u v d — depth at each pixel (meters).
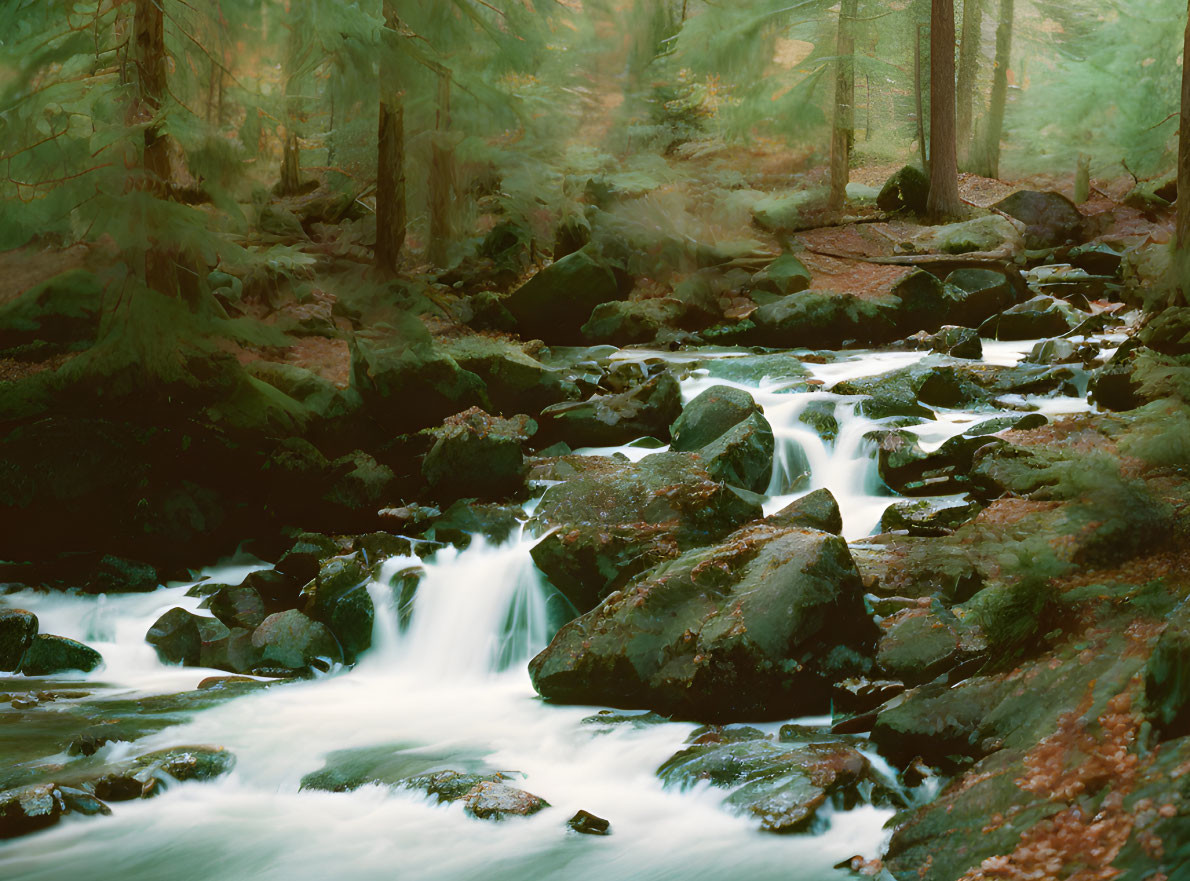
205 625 10.28
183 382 12.08
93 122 12.23
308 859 6.27
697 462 10.99
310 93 16.00
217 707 8.63
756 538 8.62
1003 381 13.33
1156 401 8.94
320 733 8.02
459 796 6.76
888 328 17.33
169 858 6.30
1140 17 27.98
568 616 9.73
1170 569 6.58
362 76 14.98
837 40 26.28
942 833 5.62
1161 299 14.05
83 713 8.48
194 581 11.62
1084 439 9.83
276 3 13.18
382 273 18.02
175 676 9.71
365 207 23.00
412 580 10.12
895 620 8.05
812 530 8.58
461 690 9.13
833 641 7.81
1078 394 12.88
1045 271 21.30
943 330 16.36
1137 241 23.17
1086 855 4.94
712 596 8.23
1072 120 29.08
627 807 6.69
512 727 8.07
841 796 6.33
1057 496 8.01
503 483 11.66
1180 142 12.87
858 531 10.17
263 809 6.94
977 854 5.34
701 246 20.50
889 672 7.68
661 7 25.78
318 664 9.71
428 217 20.36
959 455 10.80
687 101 27.36
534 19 16.92
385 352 13.31
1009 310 17.36
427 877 6.04
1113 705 5.76
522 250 20.45
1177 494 7.20
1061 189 31.55
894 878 5.52
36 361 13.83
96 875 6.12
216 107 13.13
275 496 12.16
